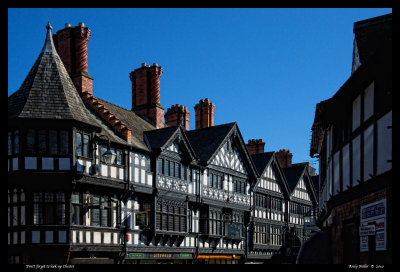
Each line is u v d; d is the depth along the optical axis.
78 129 21.06
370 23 12.53
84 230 20.95
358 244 12.16
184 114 36.94
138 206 24.97
